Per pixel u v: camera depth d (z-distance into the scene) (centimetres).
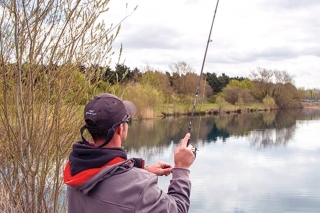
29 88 302
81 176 145
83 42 305
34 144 310
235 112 4284
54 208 315
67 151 318
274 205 885
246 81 5025
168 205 145
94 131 152
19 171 333
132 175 144
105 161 145
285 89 5238
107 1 305
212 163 1375
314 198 933
